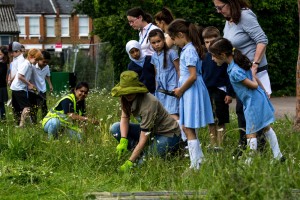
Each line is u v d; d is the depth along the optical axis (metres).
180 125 8.13
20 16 60.78
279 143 8.93
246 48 8.73
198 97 8.05
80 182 7.58
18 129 10.81
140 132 8.68
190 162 7.99
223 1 8.66
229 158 7.13
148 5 23.44
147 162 7.88
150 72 9.69
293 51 25.48
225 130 9.98
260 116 7.90
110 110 12.43
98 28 24.55
